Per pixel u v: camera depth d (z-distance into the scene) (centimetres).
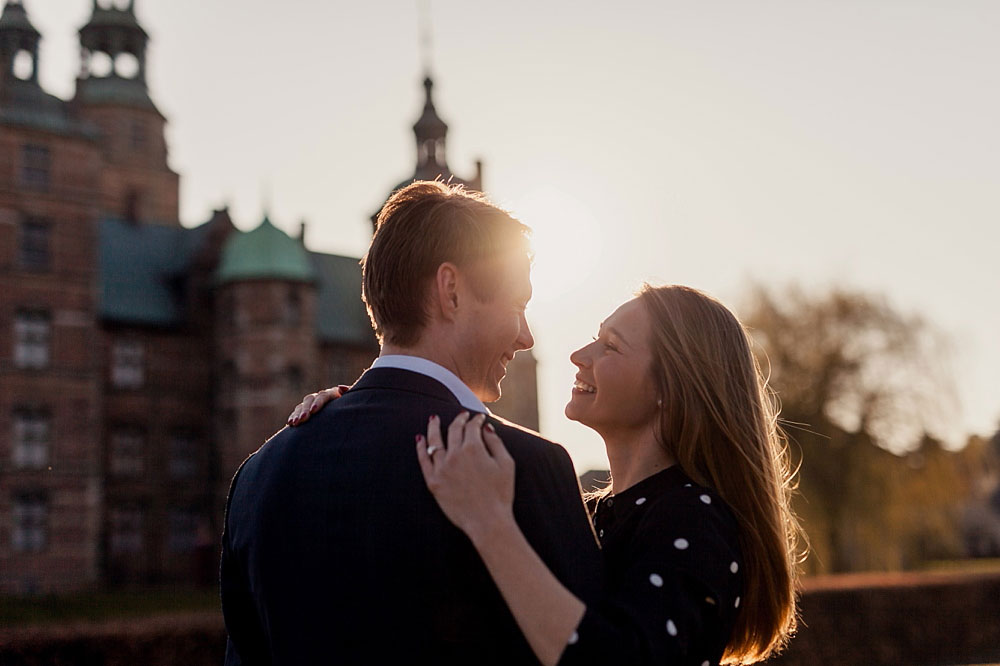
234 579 250
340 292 4838
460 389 235
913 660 2005
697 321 282
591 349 297
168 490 4150
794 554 316
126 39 5653
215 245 4434
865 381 3012
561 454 228
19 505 3553
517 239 248
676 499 246
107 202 5412
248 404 4181
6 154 3659
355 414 230
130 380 4166
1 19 3756
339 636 212
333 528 217
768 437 284
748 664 278
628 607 214
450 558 209
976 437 3103
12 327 3622
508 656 209
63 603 2158
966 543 6956
